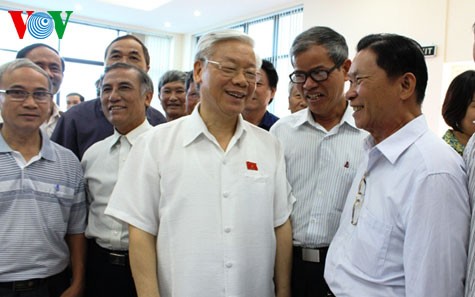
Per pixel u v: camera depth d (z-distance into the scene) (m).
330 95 1.58
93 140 2.34
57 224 1.78
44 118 1.74
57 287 1.83
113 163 1.94
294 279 1.68
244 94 1.42
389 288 1.16
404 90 1.21
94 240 1.98
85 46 9.17
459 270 1.05
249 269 1.44
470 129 2.13
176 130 1.50
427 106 4.76
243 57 1.39
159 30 9.96
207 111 1.50
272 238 1.53
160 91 3.27
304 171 1.71
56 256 1.79
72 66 9.05
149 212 1.44
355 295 1.22
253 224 1.46
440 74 4.64
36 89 1.67
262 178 1.51
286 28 7.47
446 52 4.60
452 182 1.07
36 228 1.70
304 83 1.59
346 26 5.84
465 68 4.41
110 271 1.89
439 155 1.12
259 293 1.47
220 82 1.39
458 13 4.50
